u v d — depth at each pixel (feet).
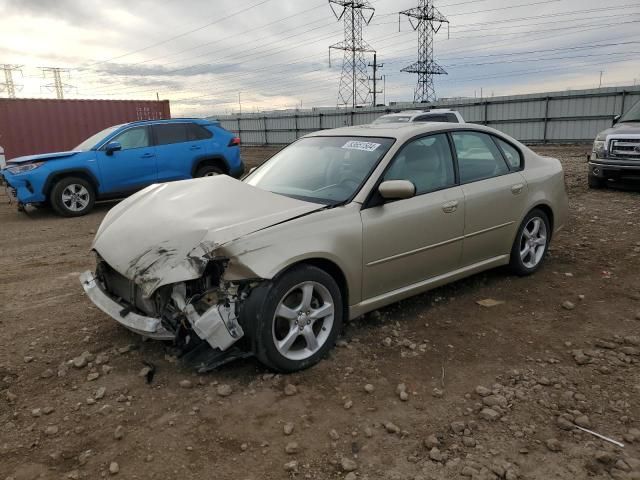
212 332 10.86
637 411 10.36
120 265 11.96
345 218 12.67
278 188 14.80
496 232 16.49
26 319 15.39
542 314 15.15
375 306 13.74
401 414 10.41
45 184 33.88
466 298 16.38
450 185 15.21
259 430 9.94
